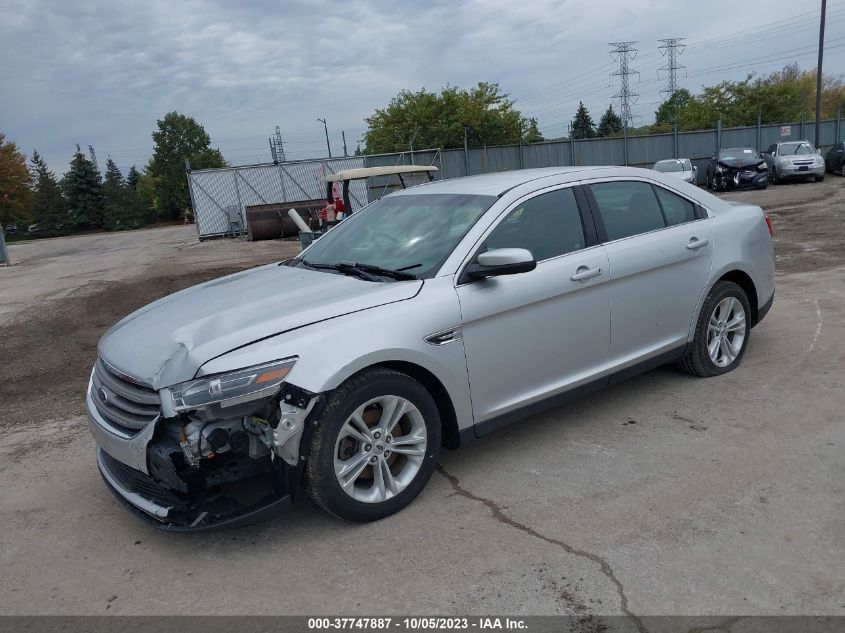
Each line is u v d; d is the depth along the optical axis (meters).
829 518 3.26
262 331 3.27
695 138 32.53
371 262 4.10
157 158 85.50
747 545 3.09
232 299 3.88
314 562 3.18
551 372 4.12
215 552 3.33
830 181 26.59
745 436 4.19
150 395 3.20
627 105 70.62
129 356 3.46
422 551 3.21
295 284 3.99
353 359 3.24
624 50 69.56
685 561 3.00
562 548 3.15
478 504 3.61
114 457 3.41
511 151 28.12
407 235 4.20
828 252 10.33
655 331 4.67
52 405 5.87
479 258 3.68
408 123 37.91
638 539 3.19
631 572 2.95
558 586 2.88
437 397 3.72
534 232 4.11
